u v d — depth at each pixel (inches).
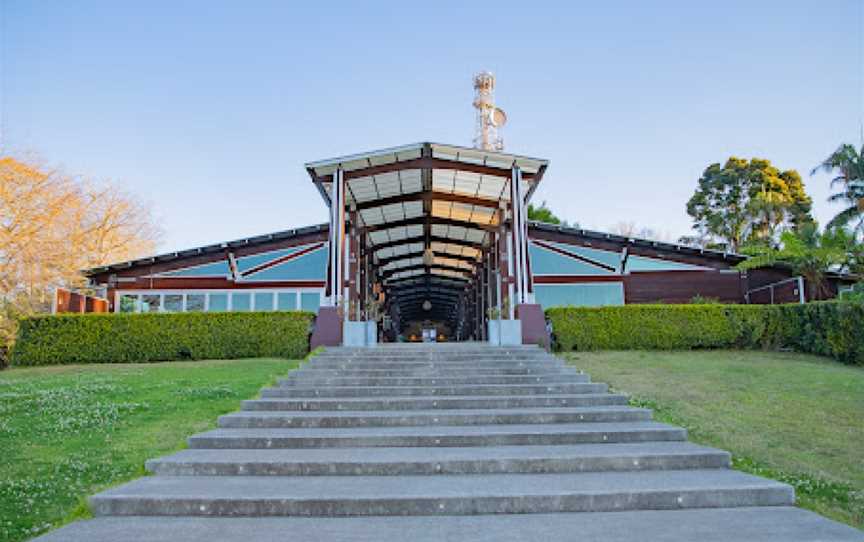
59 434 313.3
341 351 493.0
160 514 213.2
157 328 580.1
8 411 365.1
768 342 578.9
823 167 962.1
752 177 1642.5
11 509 216.8
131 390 422.3
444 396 372.5
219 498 213.0
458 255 989.8
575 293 791.1
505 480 236.7
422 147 561.3
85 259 1137.4
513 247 609.6
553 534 187.6
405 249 947.3
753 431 312.5
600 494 215.9
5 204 973.8
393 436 286.0
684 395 389.4
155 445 292.4
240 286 789.9
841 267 691.4
